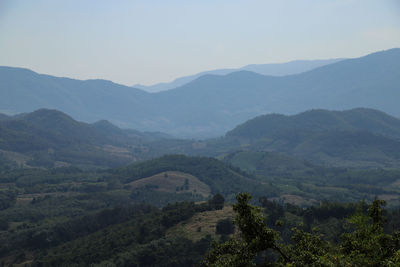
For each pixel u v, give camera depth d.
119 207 196.75
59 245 164.50
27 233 179.75
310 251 31.11
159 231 135.00
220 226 121.94
